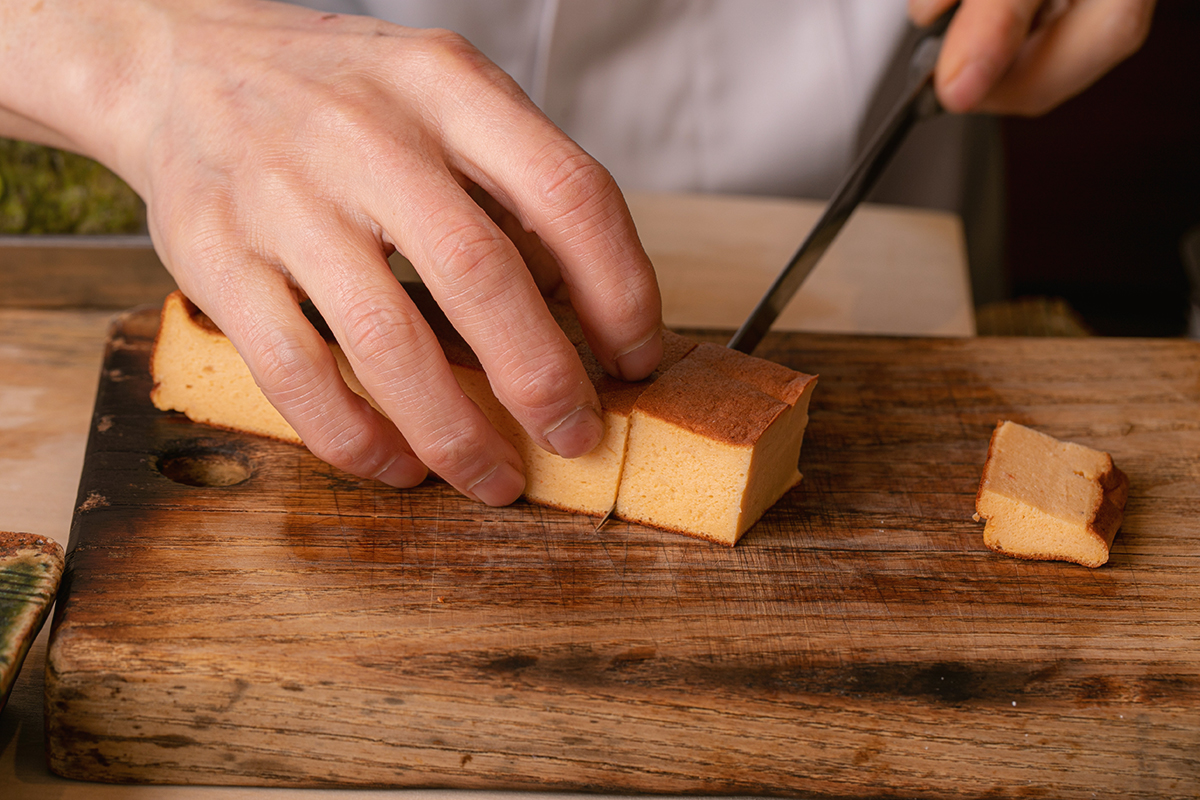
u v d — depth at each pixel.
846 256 0.70
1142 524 0.54
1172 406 0.59
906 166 0.89
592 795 0.49
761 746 0.49
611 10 0.70
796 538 0.53
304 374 0.50
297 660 0.48
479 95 0.50
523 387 0.49
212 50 0.53
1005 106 0.69
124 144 0.55
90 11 0.55
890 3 0.73
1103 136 1.45
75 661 0.47
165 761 0.48
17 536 0.49
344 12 0.71
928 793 0.49
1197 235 0.81
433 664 0.48
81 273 0.62
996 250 0.90
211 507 0.52
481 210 0.49
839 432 0.57
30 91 0.55
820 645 0.50
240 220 0.51
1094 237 1.54
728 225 0.71
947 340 0.62
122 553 0.50
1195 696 0.49
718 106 0.75
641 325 0.50
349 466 0.51
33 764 0.48
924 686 0.49
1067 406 0.59
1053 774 0.49
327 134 0.50
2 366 0.60
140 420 0.56
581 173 0.49
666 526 0.53
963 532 0.54
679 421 0.51
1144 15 0.66
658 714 0.48
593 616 0.50
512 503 0.53
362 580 0.50
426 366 0.49
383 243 0.50
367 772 0.49
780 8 0.71
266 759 0.49
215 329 0.54
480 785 0.49
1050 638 0.50
